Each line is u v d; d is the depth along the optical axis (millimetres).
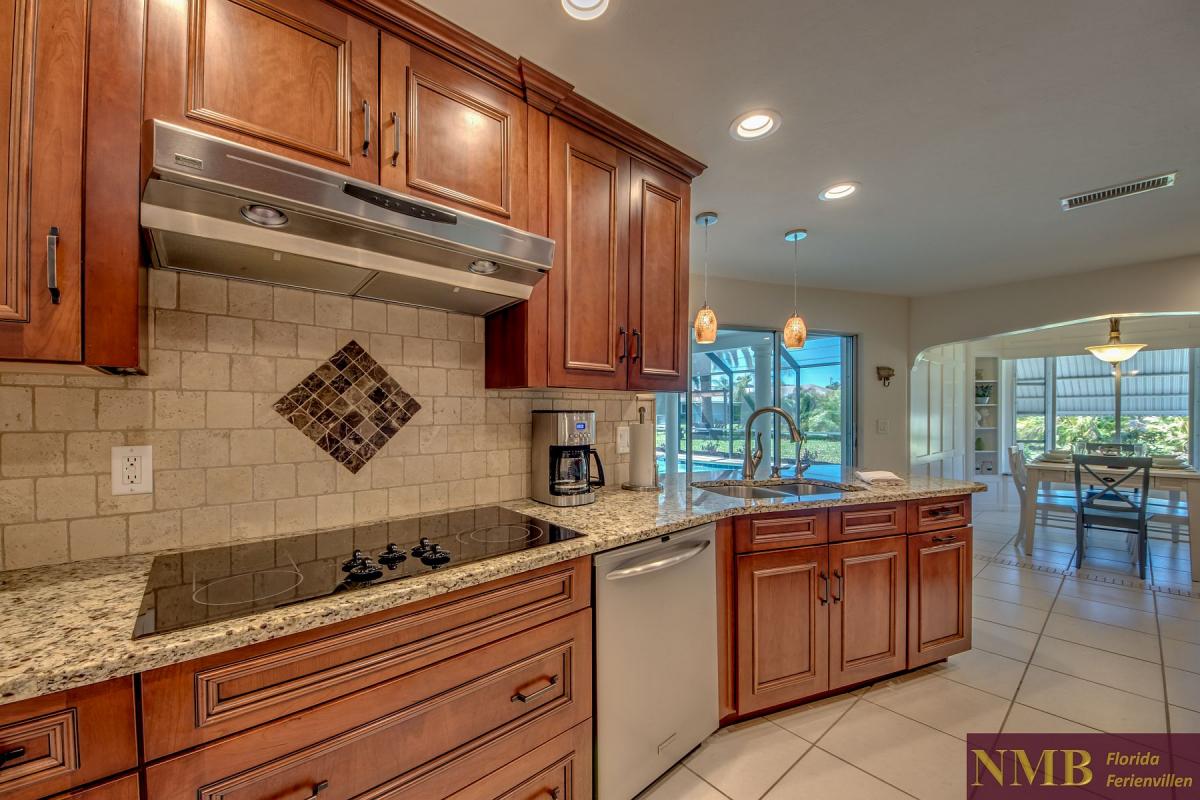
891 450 4699
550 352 1647
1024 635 2598
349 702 944
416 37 1329
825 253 3373
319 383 1479
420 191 1328
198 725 803
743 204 2551
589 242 1743
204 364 1306
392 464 1612
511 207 1521
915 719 1887
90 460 1170
